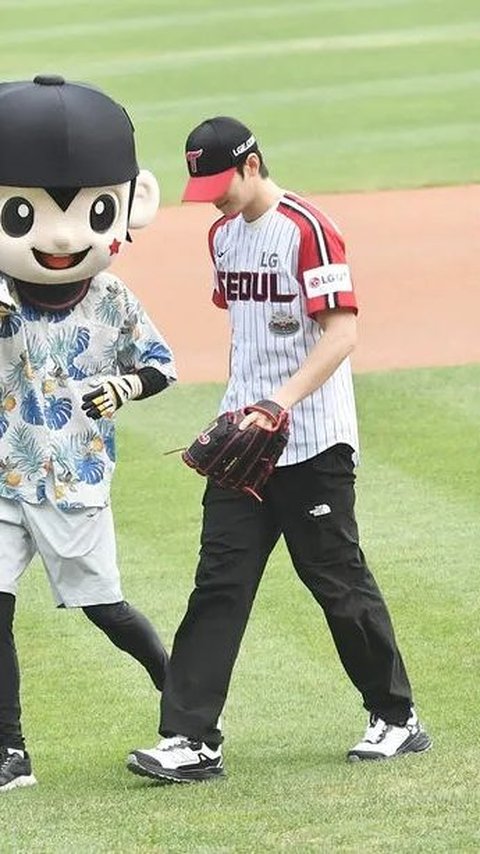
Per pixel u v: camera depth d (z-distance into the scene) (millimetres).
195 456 14547
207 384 31531
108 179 14930
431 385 30594
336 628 15133
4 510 15188
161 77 67062
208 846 12727
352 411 15094
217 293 15438
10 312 14641
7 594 15117
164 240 42969
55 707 17891
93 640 19891
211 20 79688
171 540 23156
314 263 14539
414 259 40406
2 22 81562
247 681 18219
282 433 14453
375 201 46469
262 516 15055
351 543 15086
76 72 68500
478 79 64688
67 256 14891
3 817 13828
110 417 15258
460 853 12320
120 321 15422
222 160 14516
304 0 83938
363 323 35406
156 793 14453
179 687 14945
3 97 14953
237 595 15008
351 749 15445
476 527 23016
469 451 26547
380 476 25500
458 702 17172
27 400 15109
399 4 81875
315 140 55406
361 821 13109
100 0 87250
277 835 12875
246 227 14875
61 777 15438
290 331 14805
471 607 20109
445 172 49750
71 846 12898
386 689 15219
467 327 34719
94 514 15328
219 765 14922
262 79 66188
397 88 63531
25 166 14672
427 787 13906
